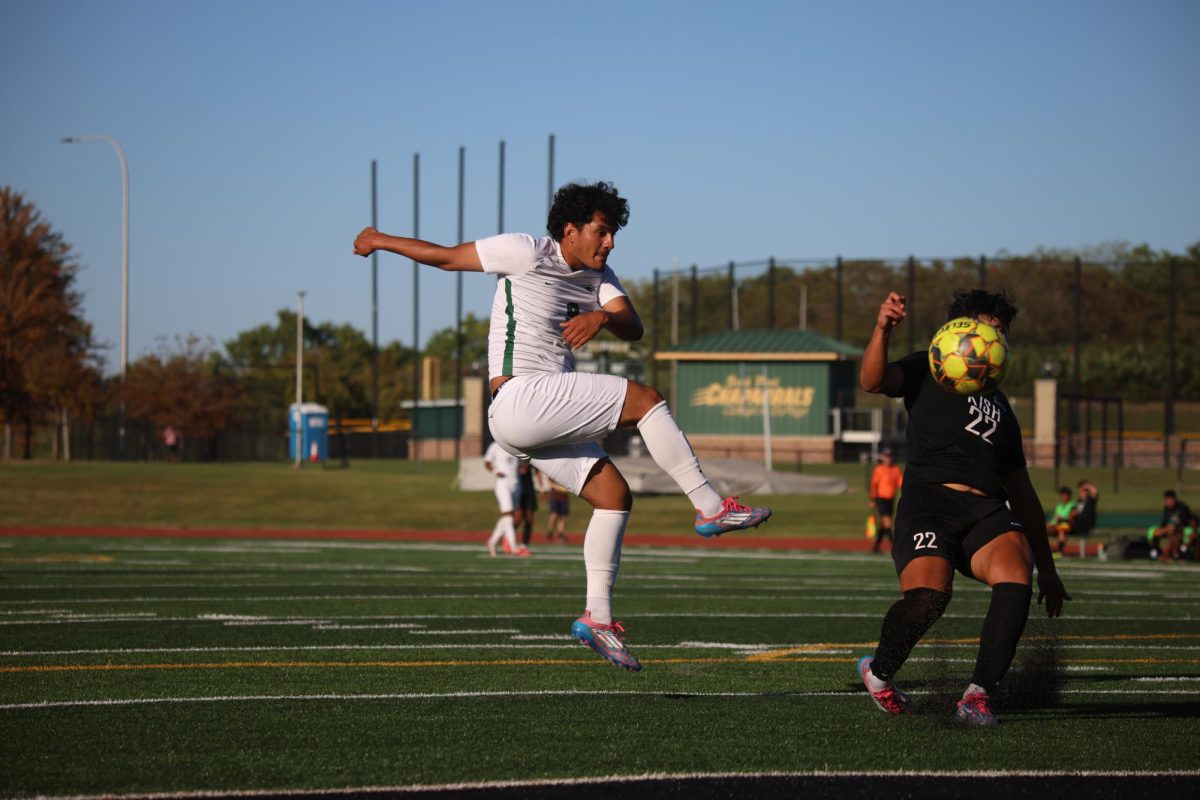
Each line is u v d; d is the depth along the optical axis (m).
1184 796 13.61
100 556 57.47
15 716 18.09
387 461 169.38
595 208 17.08
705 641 29.05
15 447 181.75
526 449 17.48
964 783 14.06
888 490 71.06
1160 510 99.81
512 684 21.69
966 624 32.38
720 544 79.75
